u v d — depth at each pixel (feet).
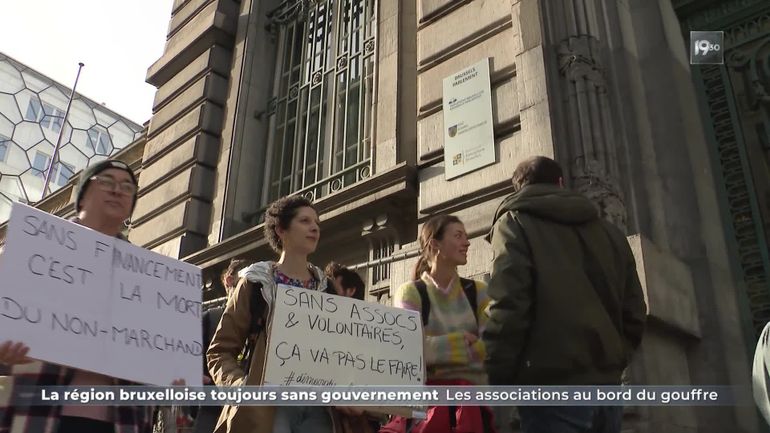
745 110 18.99
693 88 20.26
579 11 19.72
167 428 13.35
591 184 16.85
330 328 9.85
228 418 9.43
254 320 10.04
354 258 25.90
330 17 34.24
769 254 17.12
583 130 17.75
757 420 15.06
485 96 21.42
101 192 9.18
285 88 35.73
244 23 37.96
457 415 10.44
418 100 24.11
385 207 23.79
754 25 19.79
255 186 34.01
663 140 18.89
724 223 18.26
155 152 38.70
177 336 8.73
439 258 11.82
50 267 7.69
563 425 8.84
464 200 20.67
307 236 10.91
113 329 8.02
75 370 8.18
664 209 18.11
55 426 7.71
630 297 9.96
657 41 20.16
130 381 8.52
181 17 42.52
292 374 9.26
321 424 9.80
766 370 9.48
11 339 6.96
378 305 10.49
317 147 31.30
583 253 9.66
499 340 9.02
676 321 15.37
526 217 9.75
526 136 18.75
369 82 29.25
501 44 21.79
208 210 34.09
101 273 8.21
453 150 21.65
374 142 26.94
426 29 25.03
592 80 18.60
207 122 35.76
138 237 36.70
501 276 9.21
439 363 10.79
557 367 8.70
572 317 8.84
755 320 16.87
